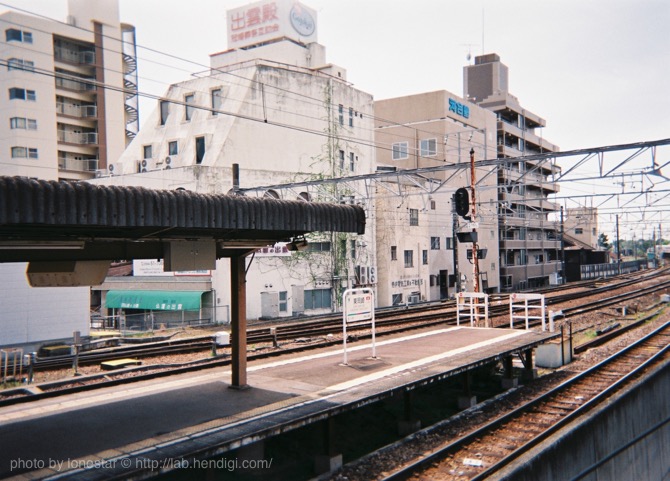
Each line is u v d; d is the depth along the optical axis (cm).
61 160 4681
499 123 5728
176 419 722
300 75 3503
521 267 5988
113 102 4988
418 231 4328
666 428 1244
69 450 611
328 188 3612
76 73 4831
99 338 2081
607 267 7581
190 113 3388
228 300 3016
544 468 779
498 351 1191
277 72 3372
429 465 840
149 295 3156
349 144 3834
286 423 700
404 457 866
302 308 3344
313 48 4416
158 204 651
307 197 3400
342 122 3781
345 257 3619
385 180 4056
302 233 948
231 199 735
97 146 4853
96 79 4894
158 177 3139
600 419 942
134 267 3300
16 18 4322
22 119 4309
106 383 1080
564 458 828
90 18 4859
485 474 794
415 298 4250
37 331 1805
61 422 720
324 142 3628
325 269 3494
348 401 797
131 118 5375
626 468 1026
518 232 6094
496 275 5400
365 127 4019
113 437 653
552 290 4872
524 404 1122
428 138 4697
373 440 984
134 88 5341
